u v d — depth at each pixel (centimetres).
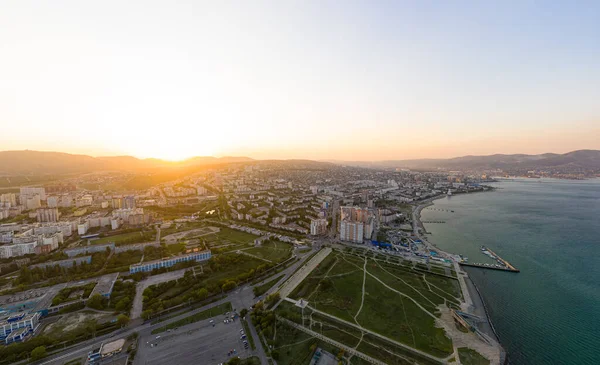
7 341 17138
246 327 19238
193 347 17238
